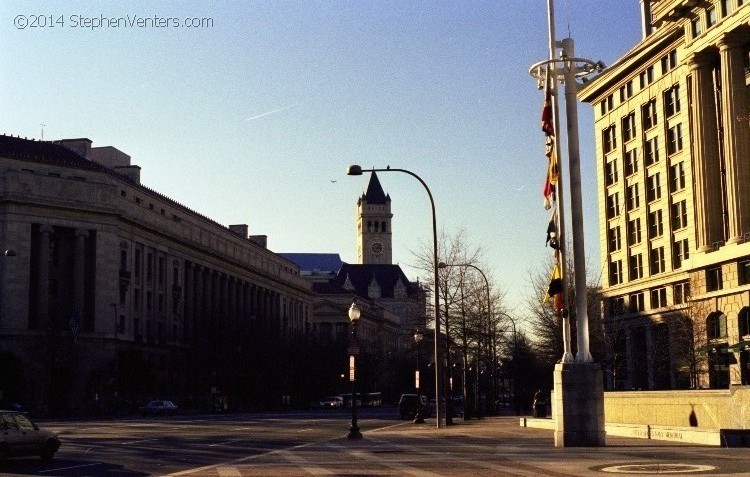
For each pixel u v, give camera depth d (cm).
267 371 11506
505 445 3005
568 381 2792
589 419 2766
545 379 8550
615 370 9281
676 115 8950
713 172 8031
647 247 9488
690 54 8194
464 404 6397
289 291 17038
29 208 9581
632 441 3080
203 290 13000
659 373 8588
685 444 2877
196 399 11081
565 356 2839
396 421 6562
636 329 9638
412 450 2875
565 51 2895
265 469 2223
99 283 10006
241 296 14400
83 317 9912
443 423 5762
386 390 16962
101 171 10331
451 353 7731
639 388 9388
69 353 9050
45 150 10331
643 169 9600
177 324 11944
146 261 11144
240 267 14350
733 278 7431
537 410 5391
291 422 6291
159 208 11850
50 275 9831
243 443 3578
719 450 2558
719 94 8081
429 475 1942
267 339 11675
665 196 9119
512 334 9800
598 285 10525
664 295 9144
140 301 10938
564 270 2897
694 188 8269
